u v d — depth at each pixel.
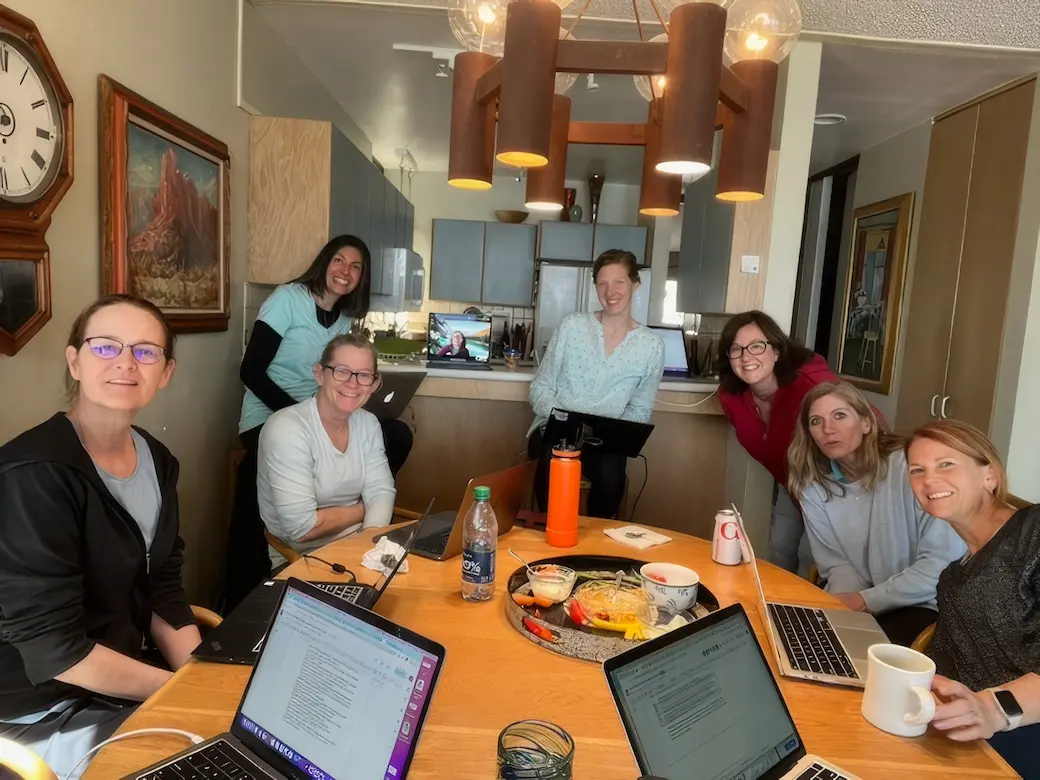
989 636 1.29
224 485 2.84
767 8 1.28
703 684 0.80
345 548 1.57
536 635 1.17
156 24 2.13
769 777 0.83
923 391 3.76
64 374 1.73
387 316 5.95
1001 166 3.24
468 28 1.26
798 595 1.44
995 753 0.95
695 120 1.00
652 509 3.43
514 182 6.37
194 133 2.36
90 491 1.21
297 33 3.19
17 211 1.47
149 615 1.39
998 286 3.21
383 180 4.32
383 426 2.80
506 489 1.62
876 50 2.95
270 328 2.62
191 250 2.40
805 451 1.94
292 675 0.86
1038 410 3.08
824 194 5.11
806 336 5.22
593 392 2.68
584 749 0.90
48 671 1.13
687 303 4.06
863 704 1.02
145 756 0.86
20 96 1.46
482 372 3.24
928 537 1.74
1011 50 2.87
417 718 0.74
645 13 2.65
